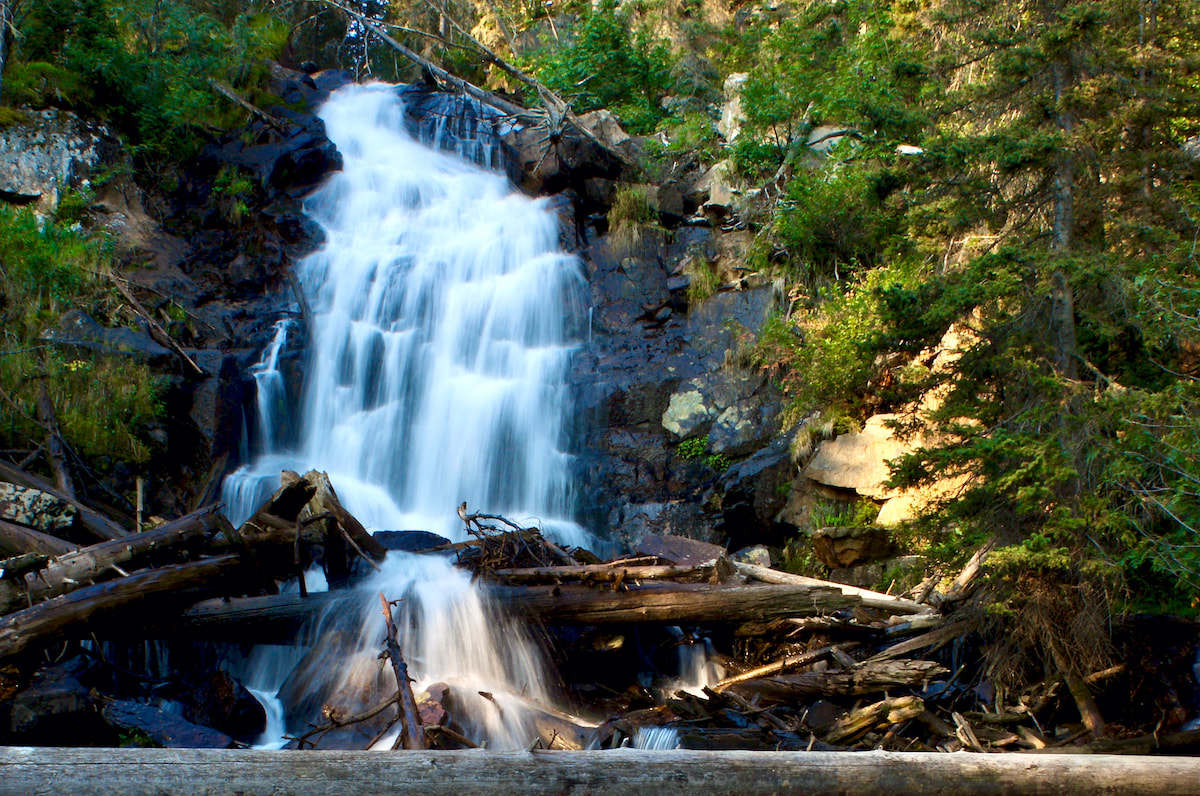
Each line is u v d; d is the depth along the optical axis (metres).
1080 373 8.23
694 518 13.05
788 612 8.79
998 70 8.37
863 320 12.02
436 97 22.39
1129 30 8.14
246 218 15.84
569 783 4.16
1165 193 8.31
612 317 15.77
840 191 14.20
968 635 8.13
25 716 6.39
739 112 18.53
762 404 13.81
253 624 8.04
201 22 17.66
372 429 14.46
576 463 13.88
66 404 10.86
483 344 15.60
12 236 12.71
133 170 15.34
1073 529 6.87
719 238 16.41
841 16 17.81
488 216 17.56
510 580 8.98
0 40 14.18
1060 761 4.66
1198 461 6.32
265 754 3.97
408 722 6.36
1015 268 7.93
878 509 11.23
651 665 9.30
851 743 7.05
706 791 4.27
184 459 11.91
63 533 8.86
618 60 21.52
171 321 13.17
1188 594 6.88
